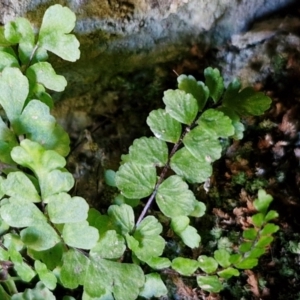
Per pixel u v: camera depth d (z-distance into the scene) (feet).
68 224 0.65
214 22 0.92
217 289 0.70
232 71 0.94
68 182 0.63
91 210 0.72
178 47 0.93
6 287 0.75
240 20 0.93
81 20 0.79
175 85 0.95
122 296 0.67
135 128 0.93
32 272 0.70
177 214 0.68
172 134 0.68
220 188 0.84
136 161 0.68
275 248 0.78
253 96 0.71
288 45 0.91
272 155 0.85
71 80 0.90
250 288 0.77
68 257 0.67
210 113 0.68
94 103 0.94
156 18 0.85
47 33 0.66
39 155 0.62
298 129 0.85
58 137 0.67
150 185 0.69
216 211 0.82
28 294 0.73
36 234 0.66
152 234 0.70
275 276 0.77
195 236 0.72
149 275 0.72
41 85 0.68
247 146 0.86
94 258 0.67
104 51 0.87
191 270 0.70
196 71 0.95
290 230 0.79
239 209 0.80
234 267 0.70
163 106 0.94
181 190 0.68
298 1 0.94
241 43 0.94
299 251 0.77
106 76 0.92
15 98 0.65
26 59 0.68
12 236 0.70
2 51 0.67
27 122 0.66
